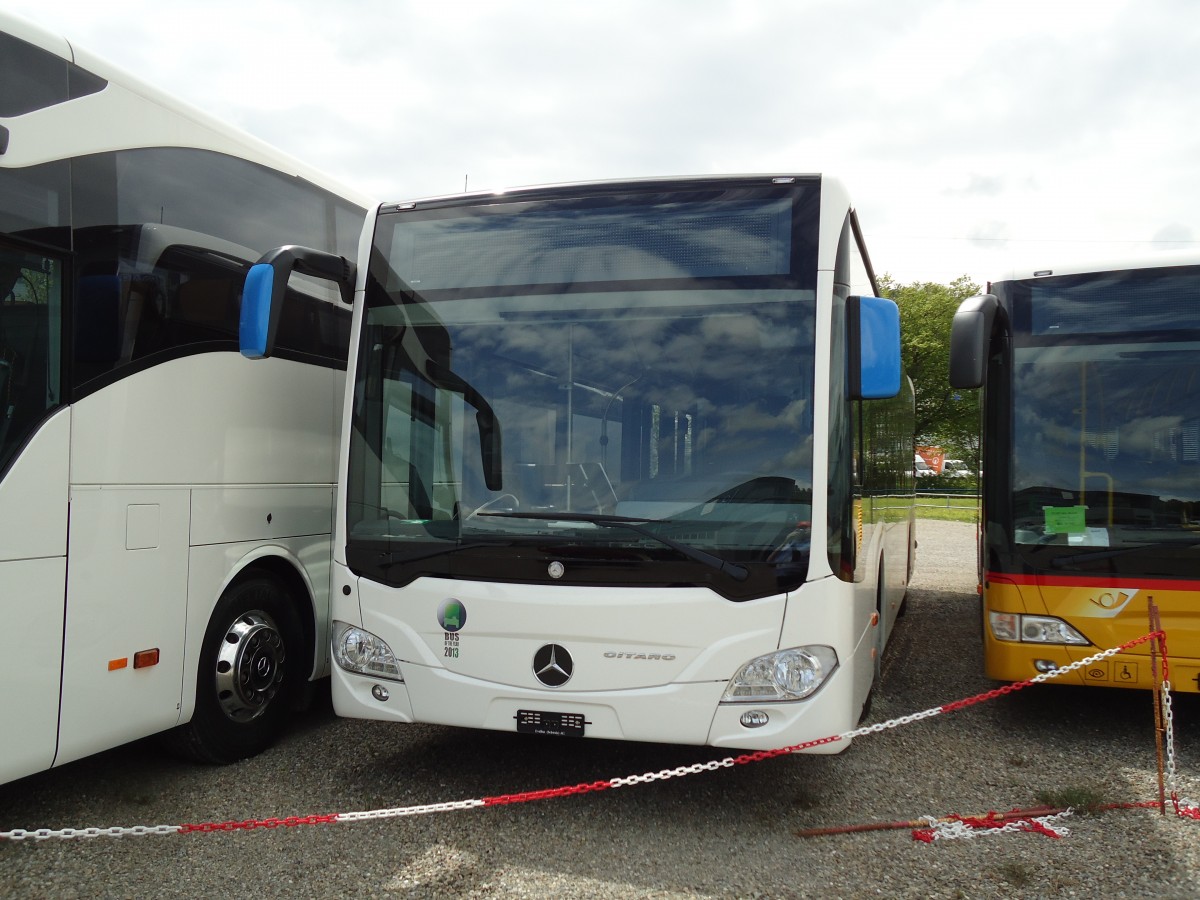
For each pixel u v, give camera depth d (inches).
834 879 147.1
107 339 164.9
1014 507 222.1
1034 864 151.9
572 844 159.6
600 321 174.2
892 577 297.7
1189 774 198.2
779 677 155.3
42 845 156.8
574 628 161.2
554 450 170.2
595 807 176.4
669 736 157.5
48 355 154.3
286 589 217.6
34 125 153.4
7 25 150.0
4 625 145.5
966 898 140.6
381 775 193.6
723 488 161.5
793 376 164.4
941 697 261.9
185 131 187.5
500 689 164.7
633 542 160.9
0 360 146.1
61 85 159.3
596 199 179.0
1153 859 153.7
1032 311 227.8
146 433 173.0
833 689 156.6
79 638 158.7
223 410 193.2
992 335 231.6
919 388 1760.6
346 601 177.9
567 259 178.1
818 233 169.2
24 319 150.3
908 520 393.7
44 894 139.7
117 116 170.2
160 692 176.7
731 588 157.1
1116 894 141.8
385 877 146.6
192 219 187.9
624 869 150.2
